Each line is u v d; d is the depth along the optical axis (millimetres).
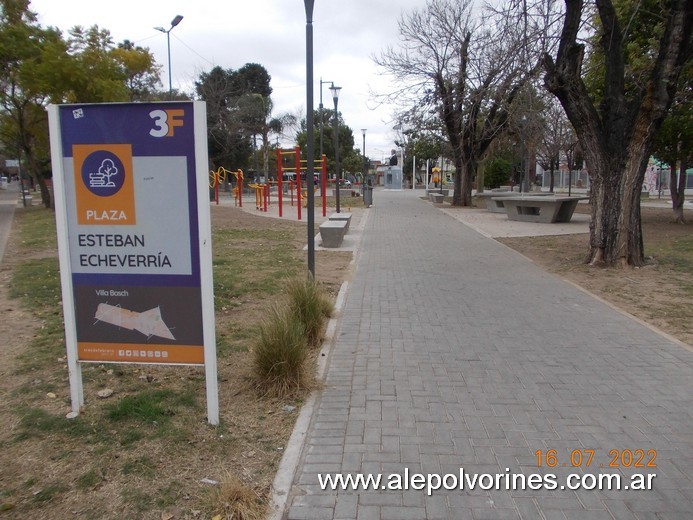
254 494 3197
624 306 7770
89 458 3586
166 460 3574
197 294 3953
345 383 4895
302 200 35125
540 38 10484
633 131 10117
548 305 7773
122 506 3109
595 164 10523
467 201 29594
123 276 3982
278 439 3885
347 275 9984
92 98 24953
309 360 5148
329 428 4043
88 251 3975
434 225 19391
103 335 4062
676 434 3973
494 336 6305
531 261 11625
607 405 4445
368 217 22844
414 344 6004
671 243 13977
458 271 10453
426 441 3852
